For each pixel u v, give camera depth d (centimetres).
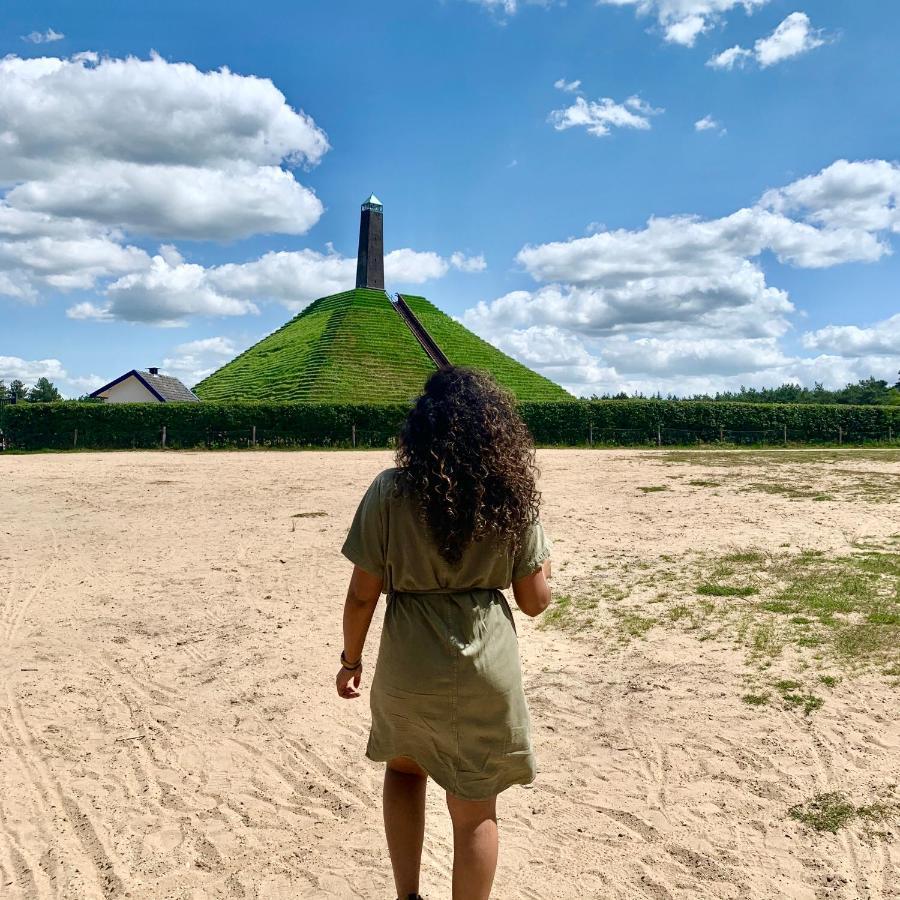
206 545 1145
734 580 848
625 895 336
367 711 548
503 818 403
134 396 5541
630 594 819
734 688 553
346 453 3369
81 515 1430
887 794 405
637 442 3956
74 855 370
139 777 450
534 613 296
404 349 6656
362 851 374
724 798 412
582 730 503
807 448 3684
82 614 787
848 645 618
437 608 276
